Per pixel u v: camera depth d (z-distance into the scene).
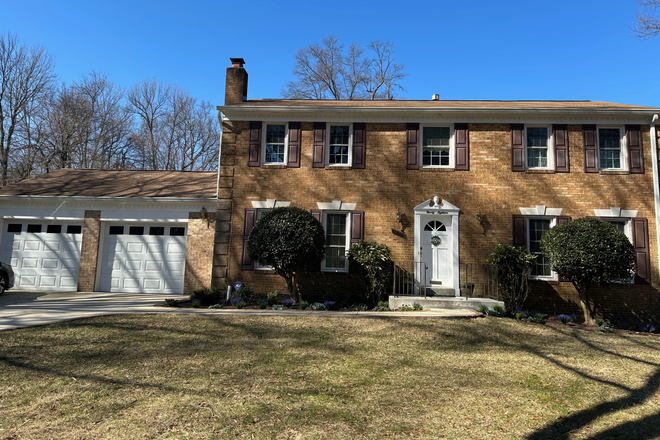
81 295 12.80
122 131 32.44
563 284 12.09
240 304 10.80
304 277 12.60
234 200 13.13
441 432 4.11
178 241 14.14
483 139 12.83
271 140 13.58
